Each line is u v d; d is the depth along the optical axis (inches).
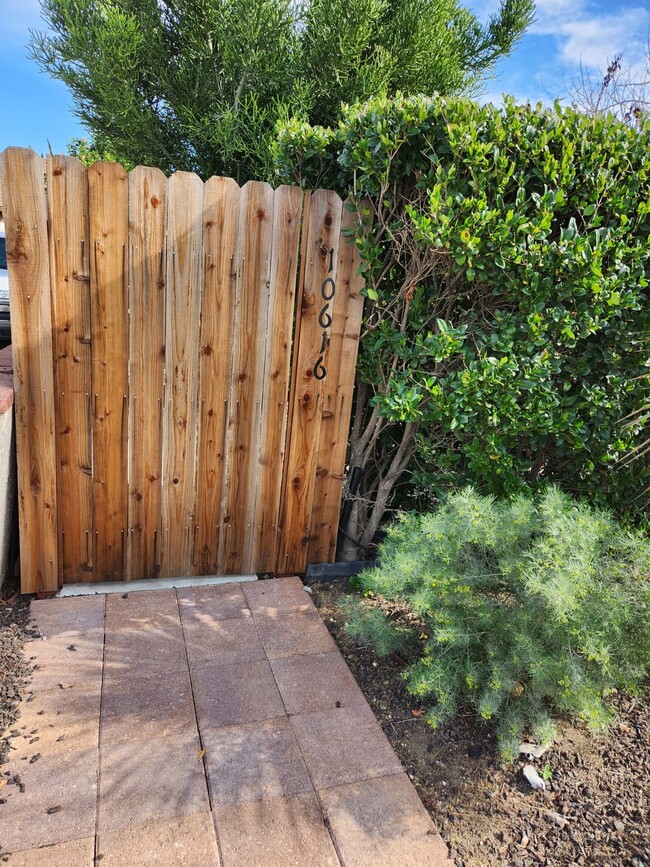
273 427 125.3
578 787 83.4
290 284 117.7
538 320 112.4
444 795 81.2
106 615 112.7
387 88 310.7
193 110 312.3
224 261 112.4
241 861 68.0
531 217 114.0
